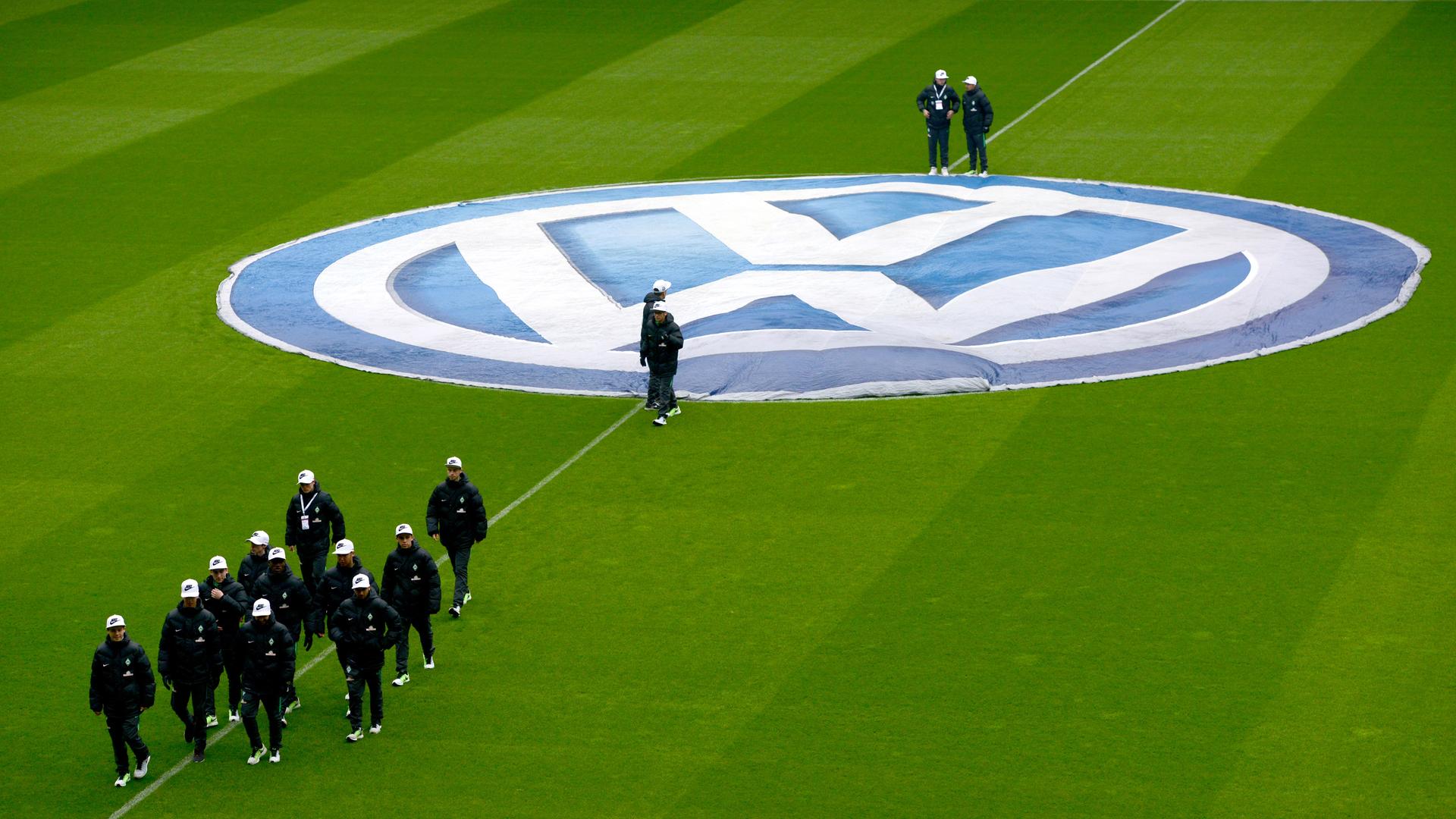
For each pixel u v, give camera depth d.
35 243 55.38
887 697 27.69
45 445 39.56
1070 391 41.22
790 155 63.91
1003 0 85.31
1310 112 66.44
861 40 79.38
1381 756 25.59
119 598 32.09
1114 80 72.12
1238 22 80.00
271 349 45.62
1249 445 37.44
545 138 66.62
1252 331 44.88
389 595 28.92
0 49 81.31
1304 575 31.25
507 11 86.38
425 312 48.53
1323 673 27.89
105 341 46.44
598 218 56.88
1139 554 32.31
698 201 58.53
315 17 86.25
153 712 28.75
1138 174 60.31
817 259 52.28
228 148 66.19
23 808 25.70
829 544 33.22
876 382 41.97
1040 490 35.41
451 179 61.91
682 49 78.94
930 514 34.41
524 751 26.69
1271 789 24.91
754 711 27.45
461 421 40.53
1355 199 56.12
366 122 69.25
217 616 27.72
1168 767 25.52
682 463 37.66
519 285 50.59
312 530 31.73
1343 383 41.00
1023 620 29.98
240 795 25.91
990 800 24.91
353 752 26.94
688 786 25.58
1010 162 62.47
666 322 39.44
